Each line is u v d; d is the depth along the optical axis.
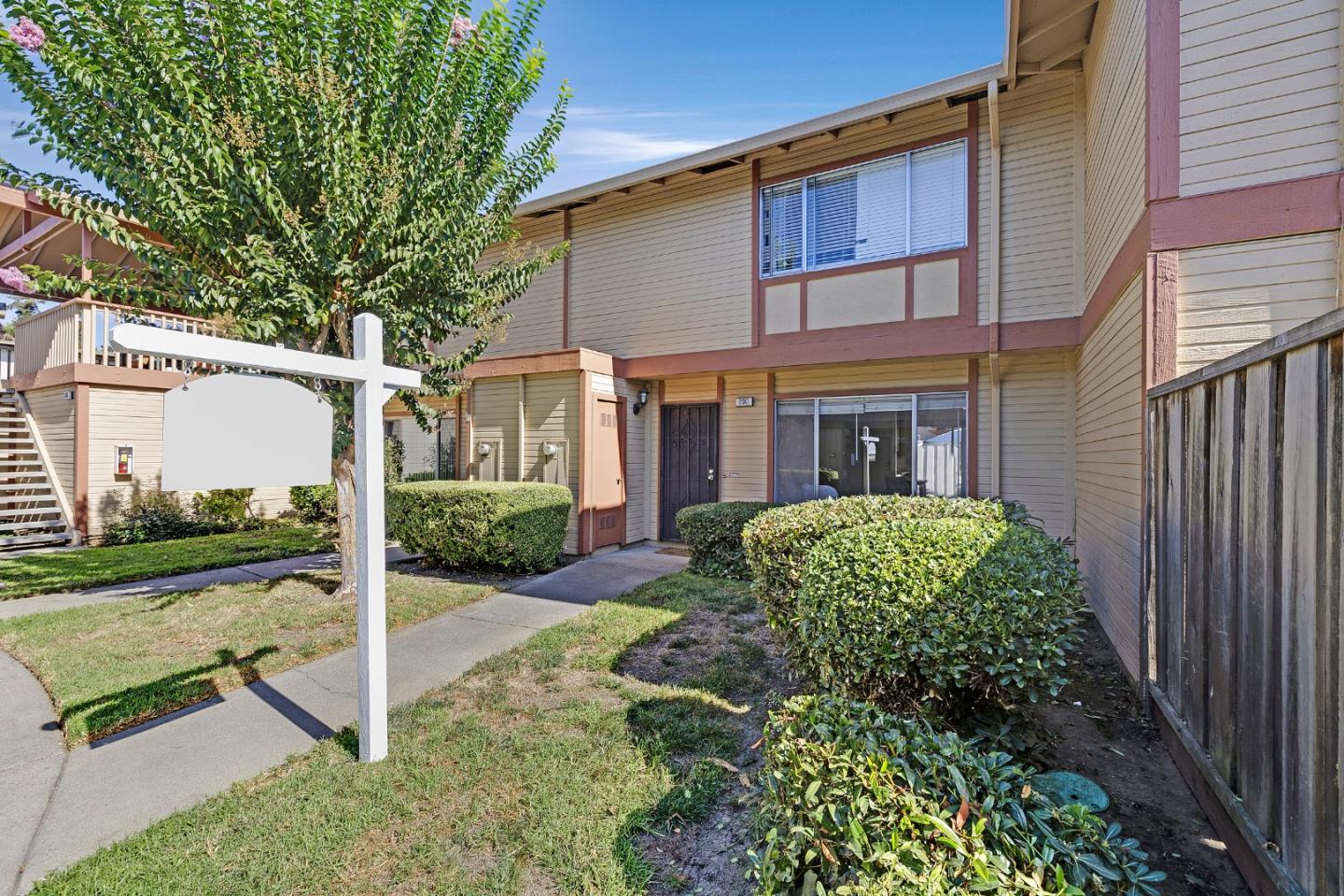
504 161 5.86
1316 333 1.63
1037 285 5.97
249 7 4.59
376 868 2.14
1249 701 2.03
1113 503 4.34
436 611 5.26
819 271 7.08
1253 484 2.05
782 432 7.87
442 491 6.78
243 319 4.62
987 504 4.89
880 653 2.47
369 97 4.95
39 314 10.02
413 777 2.68
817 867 1.56
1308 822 1.66
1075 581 2.73
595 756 2.81
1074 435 6.12
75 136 4.45
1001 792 1.66
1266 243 3.19
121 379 9.18
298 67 4.72
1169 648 2.94
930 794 1.60
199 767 2.83
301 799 2.53
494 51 5.40
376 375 2.92
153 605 5.41
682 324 8.05
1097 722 3.23
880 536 2.95
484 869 2.13
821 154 7.08
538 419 8.14
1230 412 2.25
